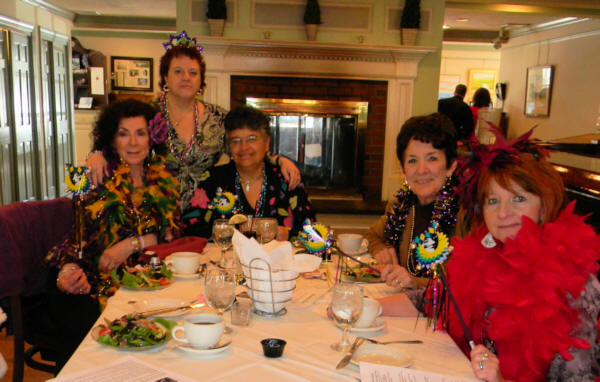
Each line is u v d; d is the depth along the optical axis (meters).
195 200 2.49
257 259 1.52
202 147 3.01
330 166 6.34
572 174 4.28
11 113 5.92
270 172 2.55
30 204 2.20
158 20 9.06
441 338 1.42
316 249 1.98
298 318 1.53
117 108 2.23
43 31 6.77
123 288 1.75
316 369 1.20
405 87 6.11
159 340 1.30
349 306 1.28
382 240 2.25
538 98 9.24
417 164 1.96
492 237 1.44
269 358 1.25
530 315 1.20
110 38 9.63
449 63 11.07
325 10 5.98
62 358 1.99
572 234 1.21
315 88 6.11
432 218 1.96
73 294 1.98
